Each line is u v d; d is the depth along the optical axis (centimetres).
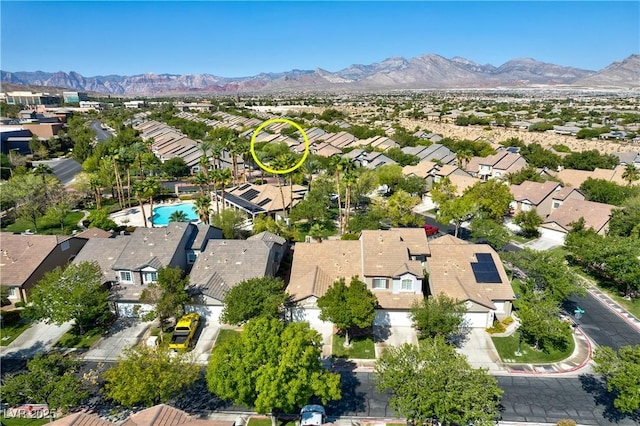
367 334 4472
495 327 4525
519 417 3362
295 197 8238
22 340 4438
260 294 4169
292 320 4697
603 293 5338
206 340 4388
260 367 2989
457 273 4894
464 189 8156
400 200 7175
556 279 4588
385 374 3050
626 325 4638
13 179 8362
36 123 18712
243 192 8894
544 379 3806
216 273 4972
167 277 4394
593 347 4266
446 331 3969
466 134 17550
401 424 3297
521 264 4975
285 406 3023
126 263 4972
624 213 6594
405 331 4531
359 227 6512
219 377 2995
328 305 4103
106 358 4128
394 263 4781
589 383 3753
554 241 6994
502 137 16638
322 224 7750
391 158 11219
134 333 4541
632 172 8550
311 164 9269
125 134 14562
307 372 3064
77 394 3138
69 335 4509
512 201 7631
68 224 7825
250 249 5256
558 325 3922
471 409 2822
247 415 3425
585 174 9206
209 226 5866
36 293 4384
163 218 8288
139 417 2708
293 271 5078
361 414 3406
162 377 3086
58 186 8619
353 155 11825
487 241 6231
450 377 2894
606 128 16438
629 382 2991
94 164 10869
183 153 13012
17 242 5588
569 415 3388
